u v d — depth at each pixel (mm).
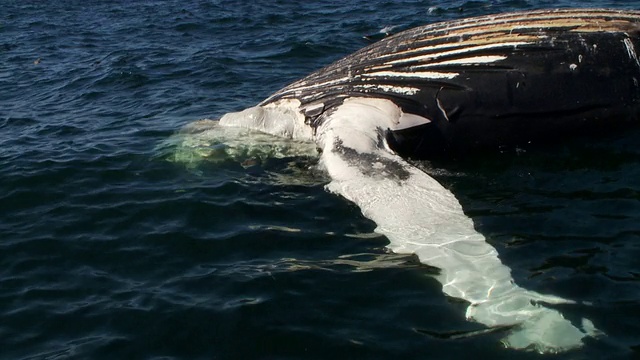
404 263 7312
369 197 8531
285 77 15734
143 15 26531
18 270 7703
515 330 6168
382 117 9938
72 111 14359
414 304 6637
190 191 9352
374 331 6301
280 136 10852
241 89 14969
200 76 16297
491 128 9836
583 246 7426
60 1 31719
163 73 16875
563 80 9625
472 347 6000
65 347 6398
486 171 9570
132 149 11156
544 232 7789
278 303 6766
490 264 7141
